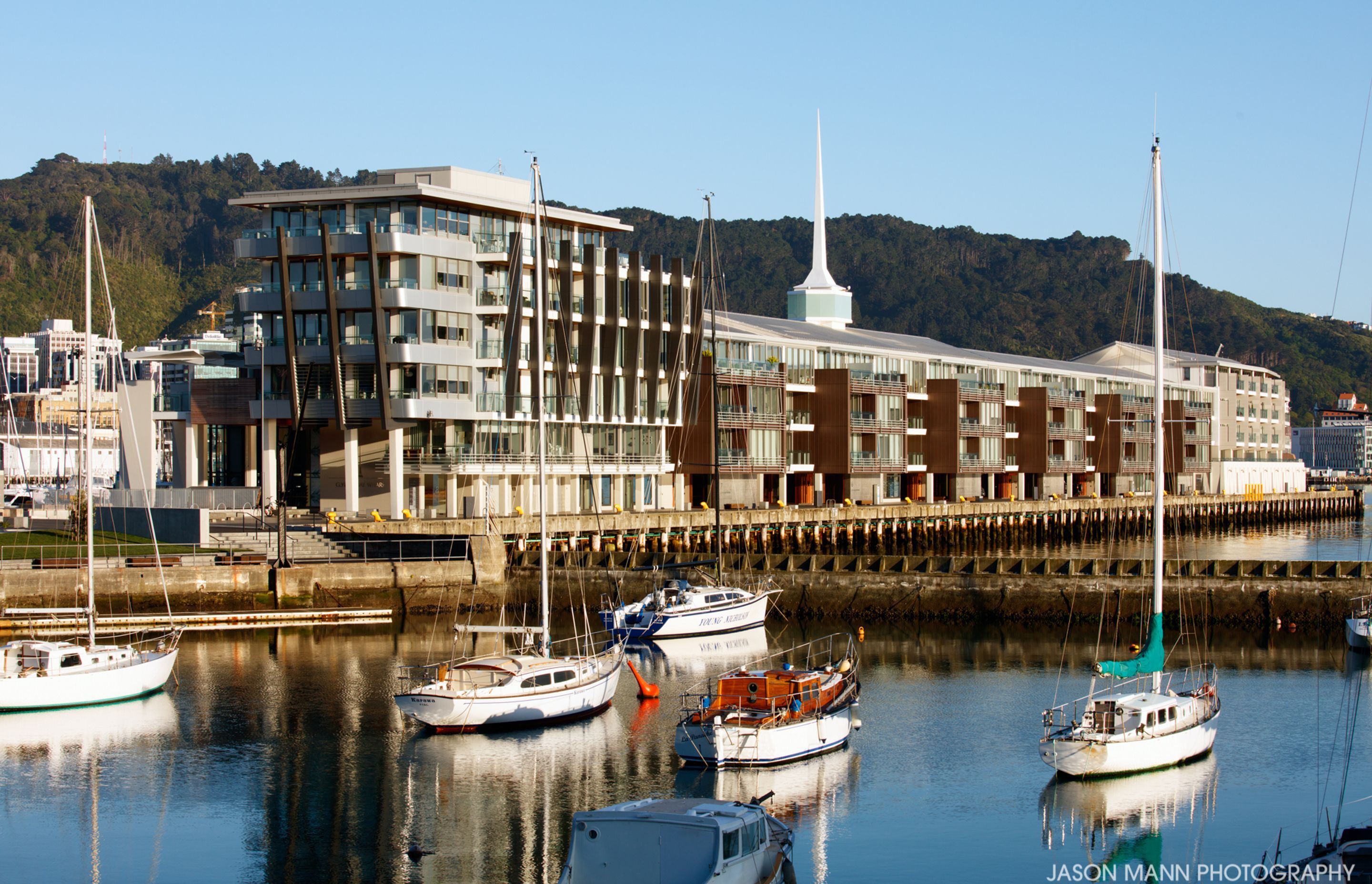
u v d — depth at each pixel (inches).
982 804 1605.6
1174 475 6535.4
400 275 3750.0
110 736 1914.4
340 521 3410.4
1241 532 6678.2
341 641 2719.0
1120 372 7062.0
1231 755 1815.9
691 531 3973.9
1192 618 2819.9
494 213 4010.8
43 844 1470.2
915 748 1861.5
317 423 3828.7
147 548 3058.6
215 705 2102.6
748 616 2923.2
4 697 2028.8
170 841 1476.4
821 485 4945.9
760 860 1149.1
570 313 4033.0
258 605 2938.0
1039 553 5002.5
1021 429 5851.4
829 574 3088.1
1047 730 1770.4
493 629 2137.1
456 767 1753.2
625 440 4320.9
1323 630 2731.3
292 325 3732.8
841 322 6505.9
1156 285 1961.1
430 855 1425.9
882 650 2674.7
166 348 5925.2
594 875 1109.1
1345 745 1857.8
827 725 1824.6
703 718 1771.7
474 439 3882.9
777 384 4677.7
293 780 1697.8
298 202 3804.1
